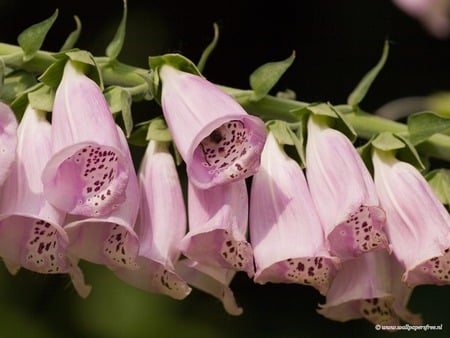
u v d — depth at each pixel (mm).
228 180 703
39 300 1103
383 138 762
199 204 727
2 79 732
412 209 748
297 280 729
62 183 698
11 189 716
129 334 1087
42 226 714
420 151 778
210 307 1143
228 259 722
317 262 728
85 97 716
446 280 740
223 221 718
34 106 726
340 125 754
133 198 711
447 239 739
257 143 701
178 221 740
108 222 715
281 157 746
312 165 744
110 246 716
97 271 1092
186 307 1130
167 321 1100
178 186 746
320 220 734
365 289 757
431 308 1135
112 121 712
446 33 1072
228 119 700
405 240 748
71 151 693
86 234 715
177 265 762
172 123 722
